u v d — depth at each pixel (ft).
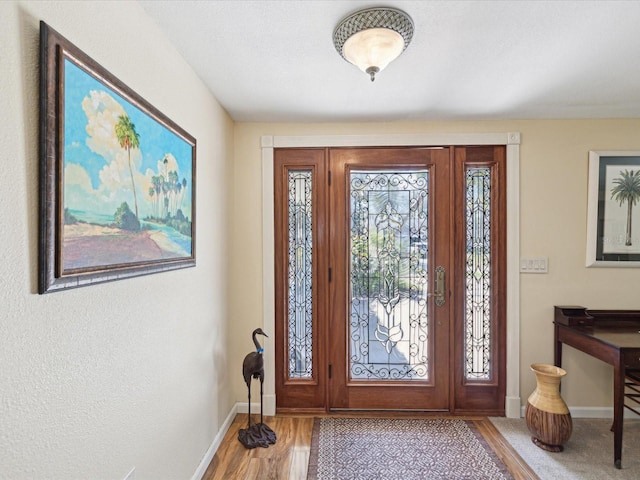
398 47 4.57
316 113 7.63
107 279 3.37
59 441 2.85
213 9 4.19
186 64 5.43
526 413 6.91
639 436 7.09
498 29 4.61
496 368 8.04
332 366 8.17
